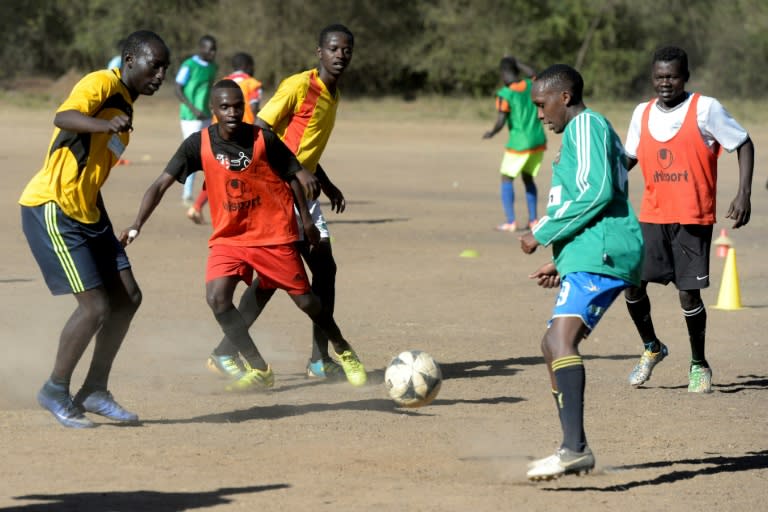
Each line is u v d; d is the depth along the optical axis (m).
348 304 41.72
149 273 47.03
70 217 23.94
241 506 19.14
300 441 23.88
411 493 20.22
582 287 21.19
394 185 90.31
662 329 38.88
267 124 29.95
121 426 24.83
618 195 21.70
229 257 27.94
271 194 27.72
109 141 24.23
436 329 37.62
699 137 29.23
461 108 188.75
